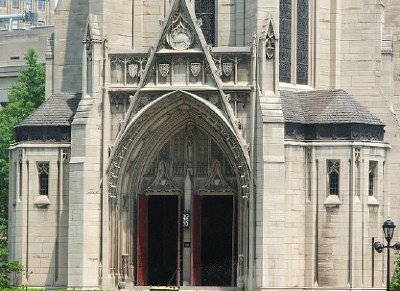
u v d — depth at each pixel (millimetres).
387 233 90875
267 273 111250
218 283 117375
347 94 116875
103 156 114750
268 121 111438
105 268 114688
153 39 117688
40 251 116688
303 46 118875
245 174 112562
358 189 113250
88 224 114250
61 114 117500
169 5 115562
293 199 113062
